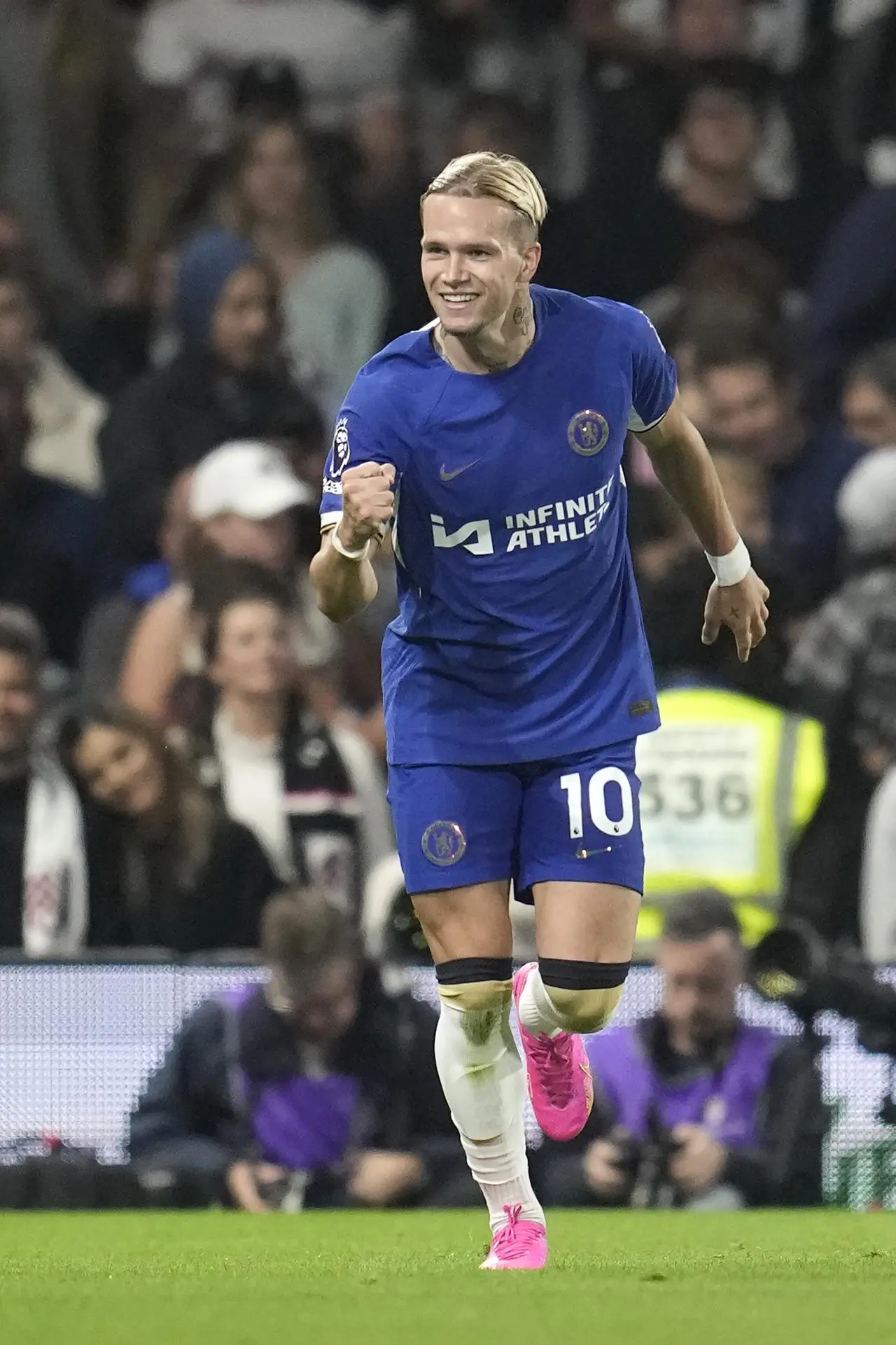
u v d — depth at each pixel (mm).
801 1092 29047
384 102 49719
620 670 18016
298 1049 29344
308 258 47875
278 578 37969
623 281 49062
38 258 47250
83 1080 29453
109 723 33281
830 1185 29062
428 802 17781
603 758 17828
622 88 49719
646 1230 24594
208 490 40000
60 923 33281
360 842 35688
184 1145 29281
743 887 33812
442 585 17688
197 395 44312
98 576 44125
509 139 49094
